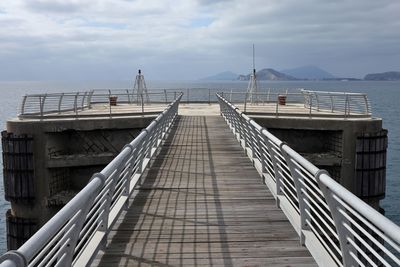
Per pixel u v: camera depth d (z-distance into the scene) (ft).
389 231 9.67
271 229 23.85
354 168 66.69
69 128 67.97
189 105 135.85
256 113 76.48
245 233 23.21
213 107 127.34
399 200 99.04
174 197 30.71
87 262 16.89
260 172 36.81
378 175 66.64
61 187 69.67
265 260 19.54
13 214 65.77
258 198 30.45
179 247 21.15
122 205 25.25
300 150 74.64
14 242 65.16
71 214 11.80
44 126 65.62
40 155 65.31
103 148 73.97
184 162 44.16
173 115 76.48
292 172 21.34
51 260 12.09
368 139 65.92
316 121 70.54
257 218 25.82
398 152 146.72
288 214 25.16
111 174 17.31
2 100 440.45
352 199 11.97
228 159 45.88
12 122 64.95
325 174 14.97
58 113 76.95
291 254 20.24
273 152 27.86
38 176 65.26
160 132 51.52
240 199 30.19
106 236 20.70
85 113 78.59
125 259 19.61
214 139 60.95
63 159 66.44
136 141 24.17
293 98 151.23
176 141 58.95
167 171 39.65
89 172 71.67
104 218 20.18
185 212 27.07
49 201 64.90
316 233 20.54
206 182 35.29
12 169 64.90
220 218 25.82
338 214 14.85
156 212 27.02
